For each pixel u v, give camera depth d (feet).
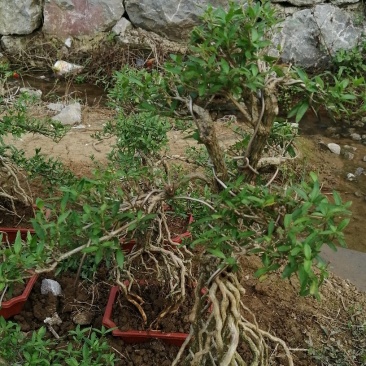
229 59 5.31
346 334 9.04
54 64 20.88
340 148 16.39
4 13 21.25
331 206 4.83
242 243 5.59
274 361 8.39
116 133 9.07
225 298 5.77
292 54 20.54
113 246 5.40
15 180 9.84
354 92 5.96
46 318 8.65
